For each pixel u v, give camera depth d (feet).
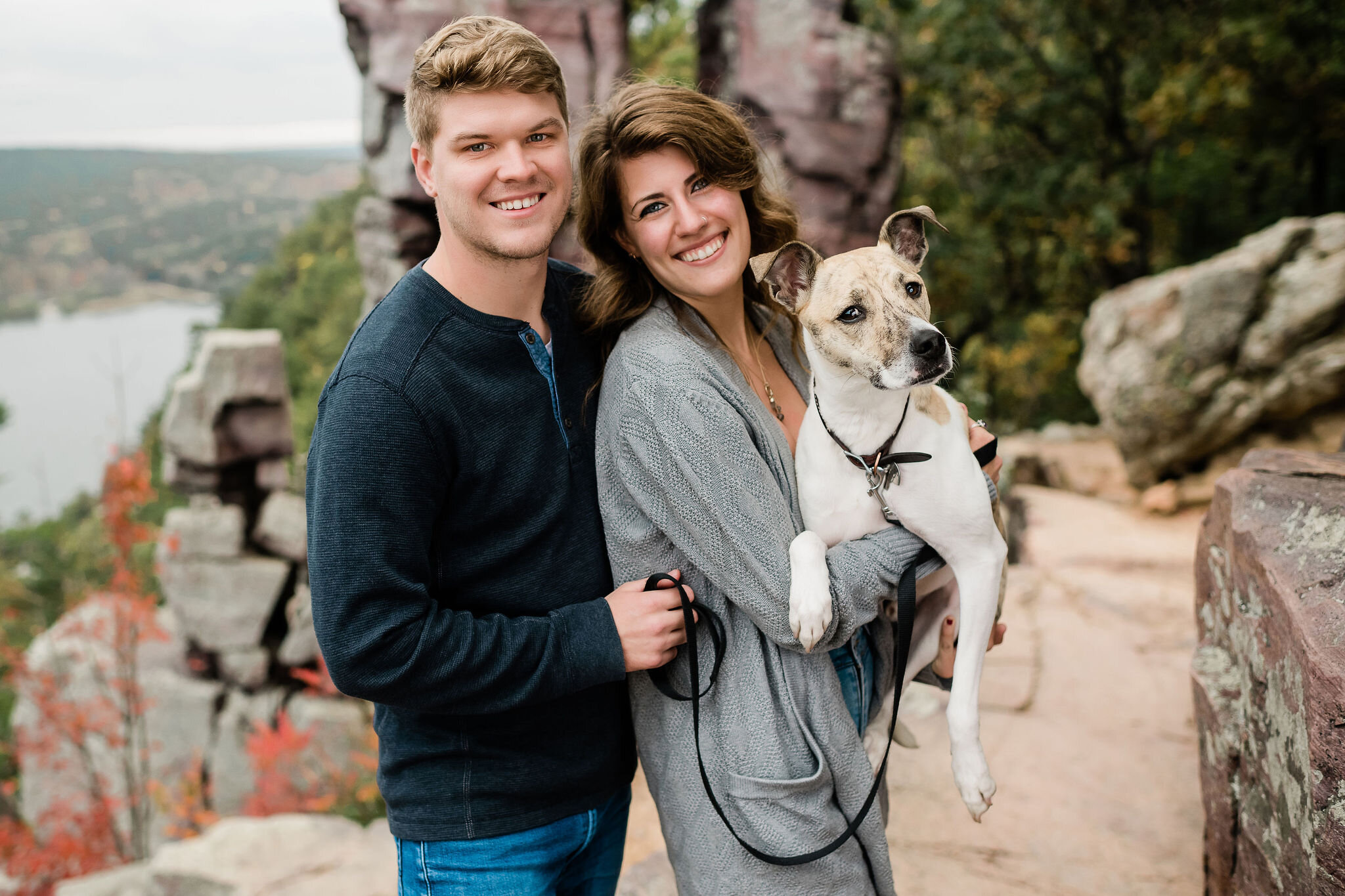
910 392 5.47
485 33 4.58
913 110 48.85
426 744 4.96
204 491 24.59
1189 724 12.40
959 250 49.21
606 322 5.53
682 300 5.69
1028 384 56.08
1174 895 9.01
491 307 4.89
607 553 5.29
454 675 4.50
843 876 4.92
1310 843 5.10
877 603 5.01
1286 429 22.24
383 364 4.50
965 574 5.46
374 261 22.18
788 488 5.26
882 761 5.23
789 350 6.36
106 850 21.75
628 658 4.79
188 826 22.16
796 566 4.75
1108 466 27.17
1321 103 41.50
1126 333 24.48
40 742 22.71
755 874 4.95
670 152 5.25
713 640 5.06
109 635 24.97
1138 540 20.10
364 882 11.18
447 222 4.73
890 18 37.45
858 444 5.43
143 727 22.91
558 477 5.06
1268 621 6.05
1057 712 12.89
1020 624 15.99
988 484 5.62
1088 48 45.06
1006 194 47.80
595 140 5.49
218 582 24.11
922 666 6.20
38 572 51.37
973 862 9.61
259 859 11.79
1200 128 46.19
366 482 4.39
